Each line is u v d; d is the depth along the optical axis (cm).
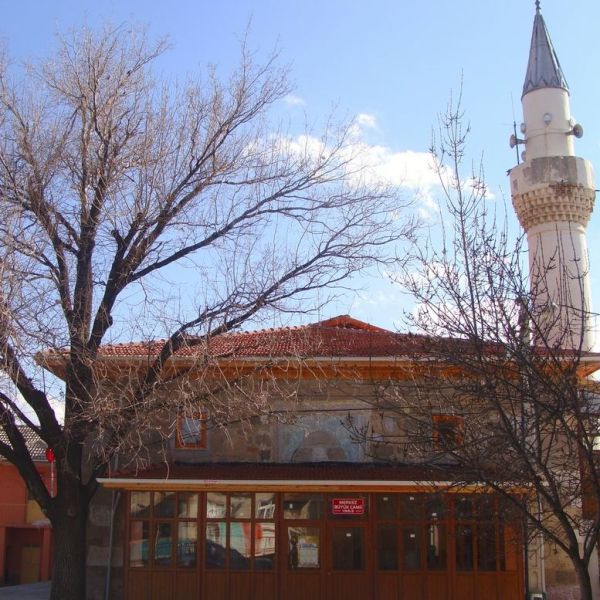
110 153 1670
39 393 1653
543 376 1090
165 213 1691
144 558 2020
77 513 1670
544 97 3631
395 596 1961
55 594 1636
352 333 2455
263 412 1811
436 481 1603
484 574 1956
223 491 2028
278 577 1986
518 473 1114
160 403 1591
